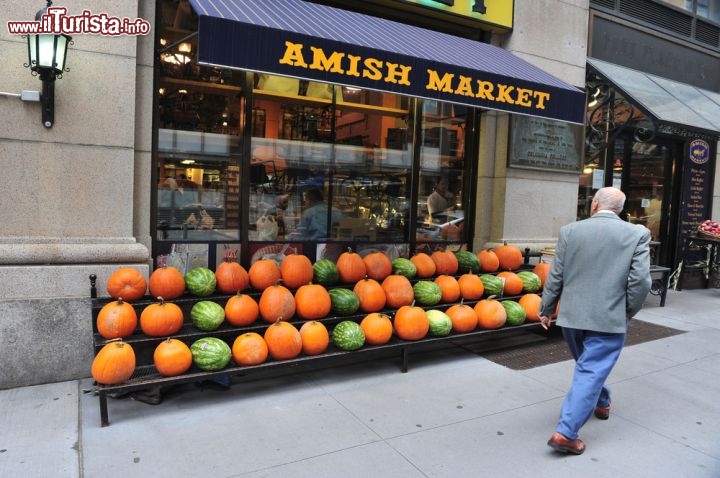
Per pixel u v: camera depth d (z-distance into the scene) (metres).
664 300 8.52
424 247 7.28
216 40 3.96
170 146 5.41
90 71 4.59
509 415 4.14
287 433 3.73
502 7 7.21
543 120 7.63
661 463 3.49
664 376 5.15
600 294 3.56
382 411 4.15
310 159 6.32
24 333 4.40
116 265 4.72
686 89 9.38
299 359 4.41
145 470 3.20
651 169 10.23
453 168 7.49
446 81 5.05
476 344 6.09
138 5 4.96
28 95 4.34
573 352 3.92
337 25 5.13
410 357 5.54
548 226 7.97
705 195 10.69
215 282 4.80
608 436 3.86
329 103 6.40
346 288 5.36
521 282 6.24
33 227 4.50
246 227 5.85
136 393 4.18
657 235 10.54
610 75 8.14
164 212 5.43
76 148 4.59
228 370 4.10
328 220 6.51
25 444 3.46
